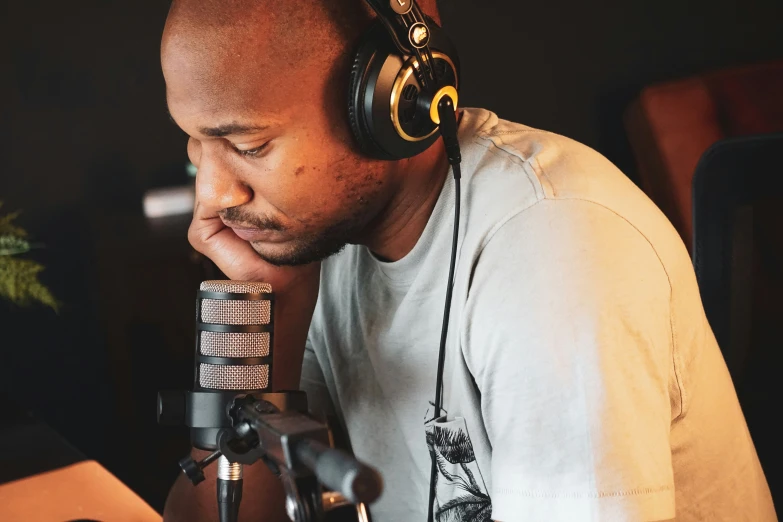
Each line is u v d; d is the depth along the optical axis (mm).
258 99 783
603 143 2748
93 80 2348
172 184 2447
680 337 864
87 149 2367
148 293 2387
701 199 1192
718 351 987
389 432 1060
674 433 903
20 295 1524
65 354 2396
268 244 897
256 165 824
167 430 2430
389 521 1095
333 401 1175
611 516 736
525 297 799
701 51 2734
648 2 2689
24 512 1094
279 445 563
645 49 2715
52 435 1365
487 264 850
